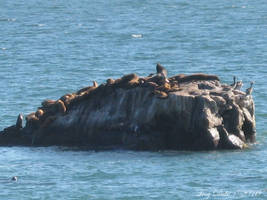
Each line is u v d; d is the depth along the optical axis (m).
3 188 100.12
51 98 165.25
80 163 110.81
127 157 113.06
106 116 119.81
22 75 196.62
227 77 193.88
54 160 113.00
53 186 100.56
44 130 122.75
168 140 117.00
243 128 119.69
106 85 121.56
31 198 96.06
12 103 157.88
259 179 101.69
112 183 101.44
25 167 109.62
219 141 116.19
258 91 168.12
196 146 115.88
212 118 115.50
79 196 96.56
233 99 117.75
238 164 108.44
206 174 104.12
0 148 121.56
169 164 108.88
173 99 115.25
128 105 119.12
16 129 125.19
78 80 188.75
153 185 100.00
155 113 116.00
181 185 100.00
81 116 121.62
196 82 121.62
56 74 198.00
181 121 115.69
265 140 122.31
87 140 120.38
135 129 117.19
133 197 95.81
